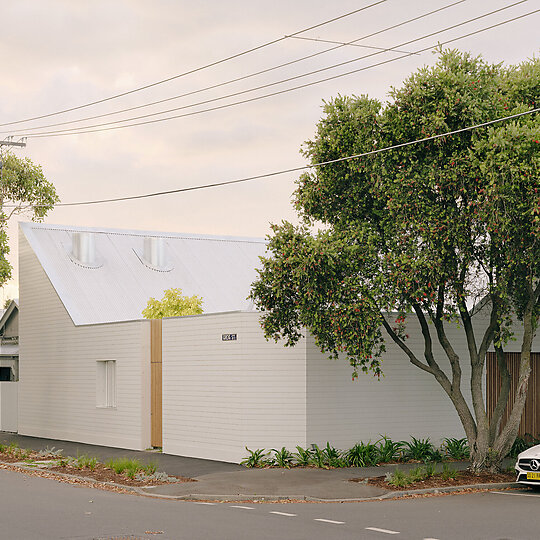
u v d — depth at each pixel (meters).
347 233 18.19
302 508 15.18
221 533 12.14
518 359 23.83
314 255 17.41
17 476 20.09
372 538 11.84
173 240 37.62
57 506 14.83
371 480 18.27
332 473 19.27
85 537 11.73
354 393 21.67
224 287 35.62
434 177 17.12
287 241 18.03
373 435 21.81
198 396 22.95
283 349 21.33
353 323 17.75
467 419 19.47
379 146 17.83
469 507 14.99
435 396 22.80
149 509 14.66
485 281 18.55
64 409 29.05
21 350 32.12
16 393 32.41
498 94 17.55
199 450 22.83
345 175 18.39
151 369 25.00
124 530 12.32
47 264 31.30
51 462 22.31
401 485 17.36
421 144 17.41
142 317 32.06
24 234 32.78
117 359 26.16
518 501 15.79
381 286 17.73
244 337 21.66
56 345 29.73
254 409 21.39
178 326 23.86
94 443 27.20
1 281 32.97
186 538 11.70
